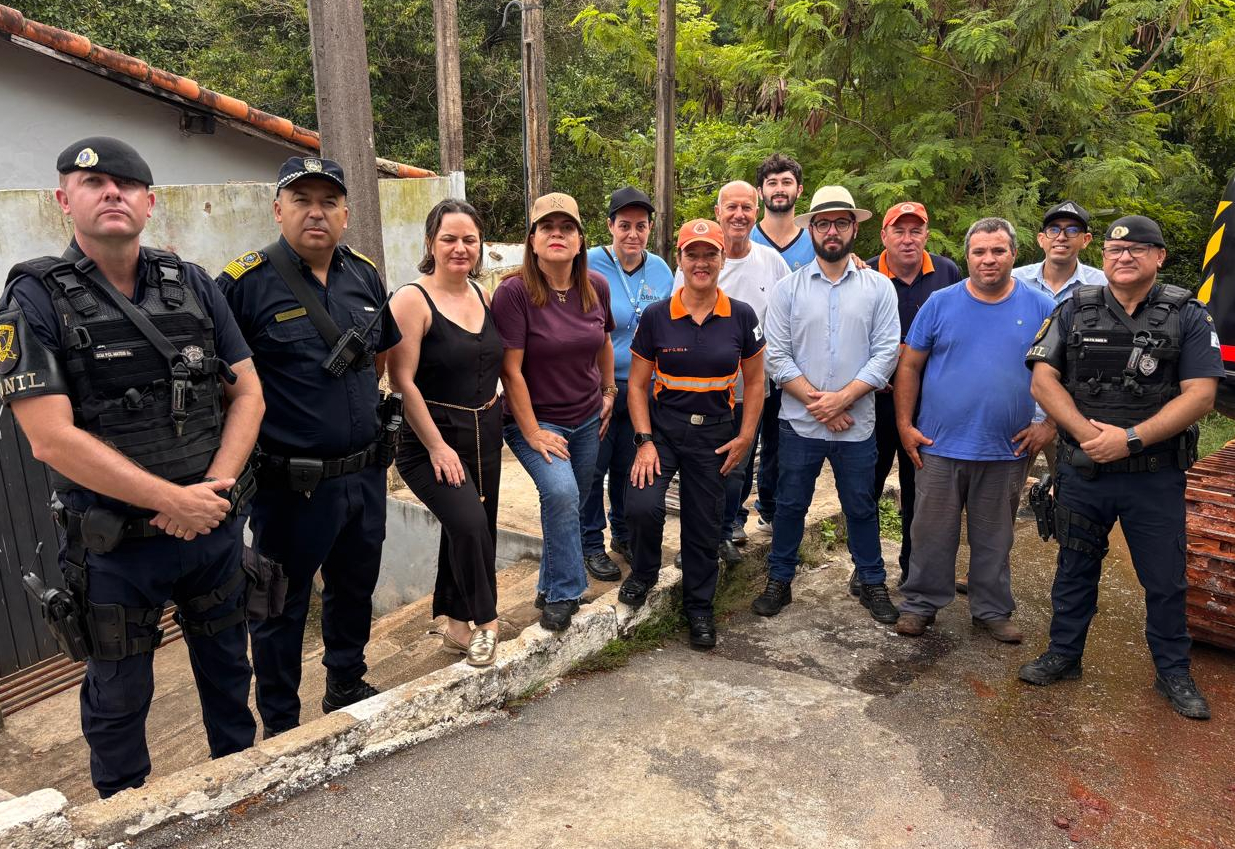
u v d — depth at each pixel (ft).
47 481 17.49
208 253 19.95
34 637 17.47
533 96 30.32
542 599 13.23
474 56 56.13
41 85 24.03
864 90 27.32
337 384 9.55
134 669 8.39
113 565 8.01
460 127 33.88
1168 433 10.32
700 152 32.96
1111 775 9.56
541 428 11.84
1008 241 11.81
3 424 16.76
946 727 10.55
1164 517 10.75
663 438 12.33
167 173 26.68
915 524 13.04
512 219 62.75
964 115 26.71
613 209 13.41
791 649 12.73
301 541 9.83
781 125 28.58
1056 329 11.20
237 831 8.29
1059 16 23.13
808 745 10.12
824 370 12.86
